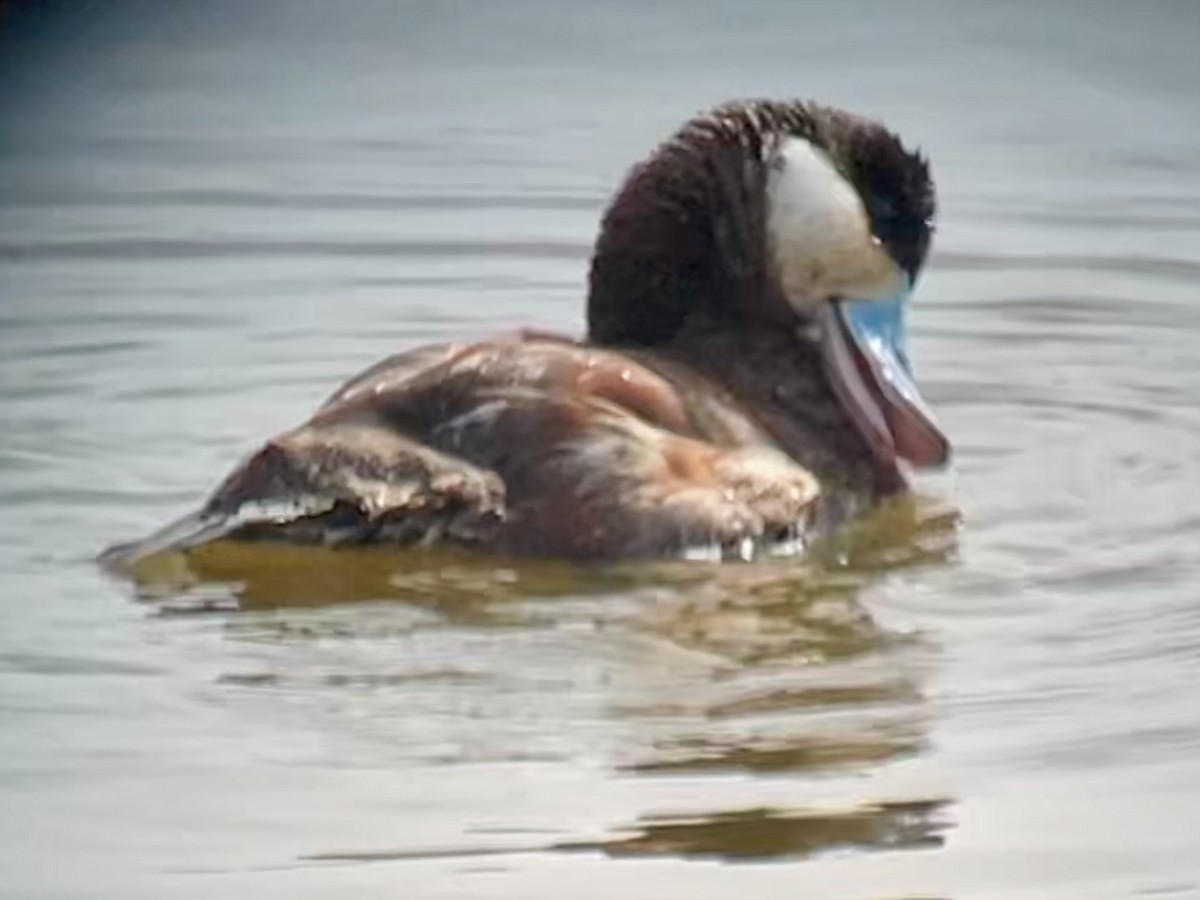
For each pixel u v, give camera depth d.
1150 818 9.95
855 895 9.46
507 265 18.02
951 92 22.06
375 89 22.27
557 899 9.41
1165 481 13.55
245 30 23.86
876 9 24.20
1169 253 18.06
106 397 15.00
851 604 11.82
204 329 16.47
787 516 12.20
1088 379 15.38
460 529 11.88
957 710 10.78
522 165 20.38
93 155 20.70
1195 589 12.02
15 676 11.11
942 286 17.38
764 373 13.25
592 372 12.26
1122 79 22.28
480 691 10.95
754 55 23.08
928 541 12.63
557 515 11.87
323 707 10.83
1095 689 11.00
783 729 10.62
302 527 11.91
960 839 9.80
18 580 12.11
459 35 23.72
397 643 11.35
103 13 23.59
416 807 10.03
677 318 13.41
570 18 24.08
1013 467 13.79
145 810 10.05
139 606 11.77
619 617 11.57
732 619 11.63
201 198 19.66
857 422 13.21
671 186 13.44
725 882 9.53
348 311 16.92
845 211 13.46
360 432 12.08
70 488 13.39
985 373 15.50
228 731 10.63
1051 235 18.53
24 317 16.72
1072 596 11.95
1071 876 9.60
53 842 9.84
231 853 9.73
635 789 10.14
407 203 19.44
